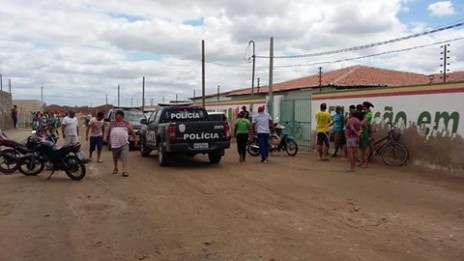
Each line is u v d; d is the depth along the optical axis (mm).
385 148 15570
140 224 7969
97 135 17109
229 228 7641
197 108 17828
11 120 49406
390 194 10484
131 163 16984
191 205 9445
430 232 7352
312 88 36344
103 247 6711
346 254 6250
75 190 11289
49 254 6422
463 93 13109
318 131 17000
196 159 17953
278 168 14984
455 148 13336
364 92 17312
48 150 13016
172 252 6438
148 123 18688
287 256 6195
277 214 8602
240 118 16953
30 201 10008
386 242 6805
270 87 28625
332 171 14117
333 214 8586
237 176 13375
